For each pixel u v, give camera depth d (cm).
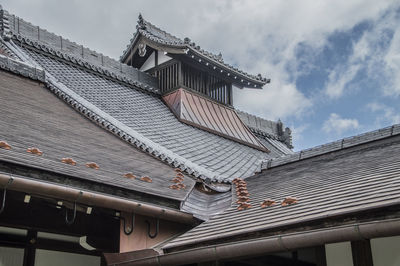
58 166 581
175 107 1538
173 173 859
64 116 973
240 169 1200
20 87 1060
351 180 628
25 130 728
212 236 578
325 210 499
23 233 633
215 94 1745
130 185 639
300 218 504
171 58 1669
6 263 612
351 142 883
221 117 1652
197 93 1644
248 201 728
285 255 678
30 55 1352
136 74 1648
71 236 681
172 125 1405
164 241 686
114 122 1062
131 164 797
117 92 1463
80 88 1326
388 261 469
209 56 1652
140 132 1170
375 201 463
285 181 804
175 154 1026
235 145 1538
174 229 711
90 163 659
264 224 542
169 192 694
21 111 856
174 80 1636
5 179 493
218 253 542
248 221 595
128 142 980
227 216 681
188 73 1655
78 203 580
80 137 845
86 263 706
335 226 468
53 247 658
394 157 697
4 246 611
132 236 666
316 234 464
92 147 805
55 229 644
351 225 439
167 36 1922
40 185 522
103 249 688
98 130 987
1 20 1371
